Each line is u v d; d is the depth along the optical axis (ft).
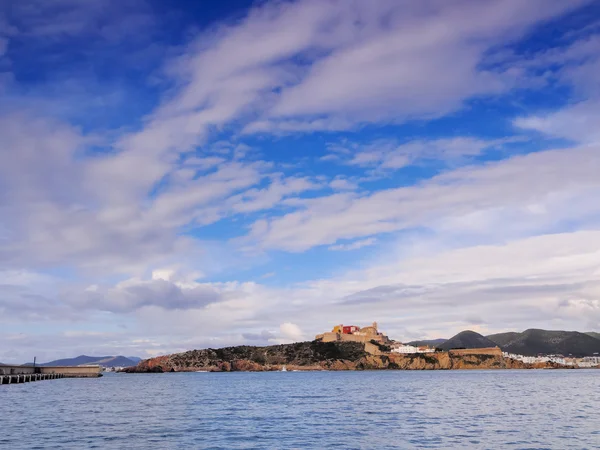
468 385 610.65
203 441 177.37
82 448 162.91
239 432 199.41
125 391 526.16
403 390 504.43
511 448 155.53
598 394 417.49
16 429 209.26
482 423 217.36
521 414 253.65
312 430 203.41
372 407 306.76
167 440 179.52
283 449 160.76
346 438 181.16
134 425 222.69
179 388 602.85
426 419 235.81
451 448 157.58
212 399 394.93
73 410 296.51
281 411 286.46
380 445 165.48
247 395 446.60
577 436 176.96
